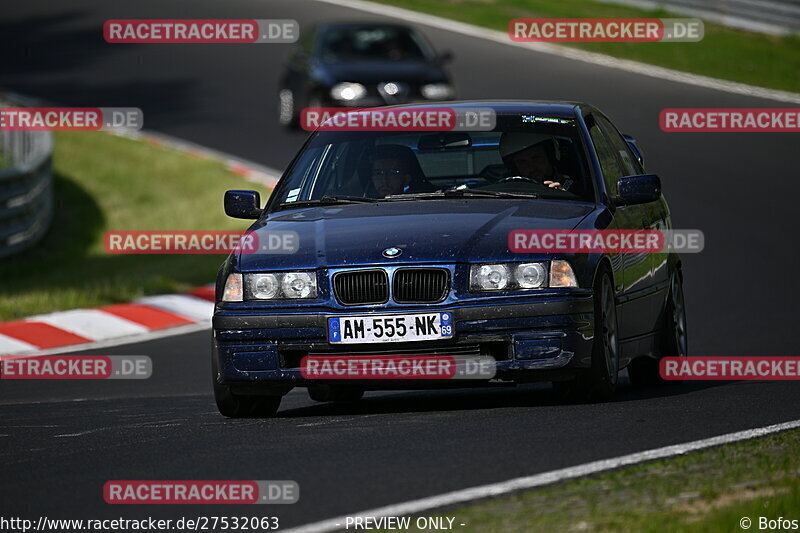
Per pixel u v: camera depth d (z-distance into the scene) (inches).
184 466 796.0
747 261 2170.3
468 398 1135.0
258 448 844.0
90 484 761.6
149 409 1145.4
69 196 2888.8
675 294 1248.2
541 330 941.2
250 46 4402.1
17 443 930.7
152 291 1995.6
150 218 2701.8
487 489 687.7
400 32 3201.3
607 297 1006.4
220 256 2348.7
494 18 4591.5
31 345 1652.3
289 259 976.3
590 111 1179.3
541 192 1066.1
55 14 4931.1
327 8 4808.1
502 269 952.3
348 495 695.1
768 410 936.3
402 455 790.5
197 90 3885.3
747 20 4429.1
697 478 694.5
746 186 2726.4
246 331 967.0
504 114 1133.7
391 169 1092.5
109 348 1636.3
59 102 3811.5
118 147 3267.7
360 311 951.6
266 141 3260.3
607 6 4783.5
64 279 2162.9
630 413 922.1
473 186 1074.7
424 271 953.5
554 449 788.6
